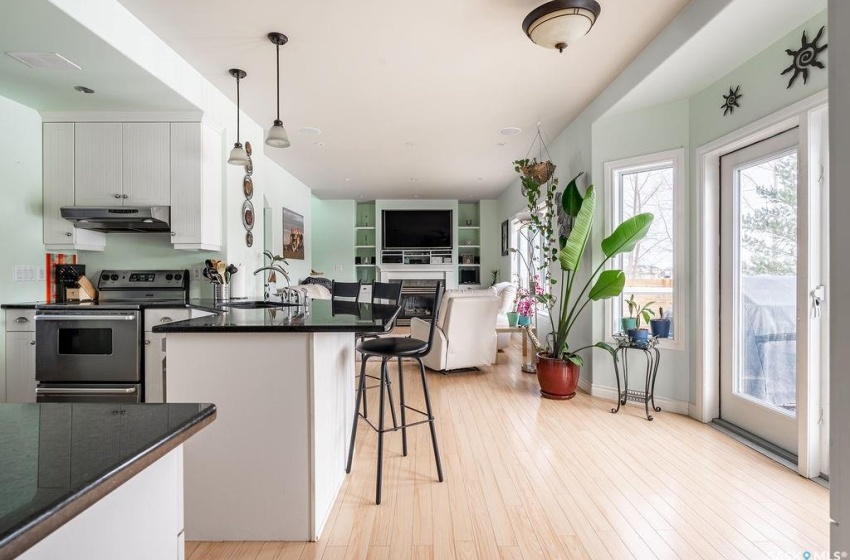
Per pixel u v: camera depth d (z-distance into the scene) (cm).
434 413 320
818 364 217
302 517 170
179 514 75
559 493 205
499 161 542
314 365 170
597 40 261
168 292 334
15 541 38
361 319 190
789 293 245
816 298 216
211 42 260
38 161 307
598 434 278
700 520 182
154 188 310
